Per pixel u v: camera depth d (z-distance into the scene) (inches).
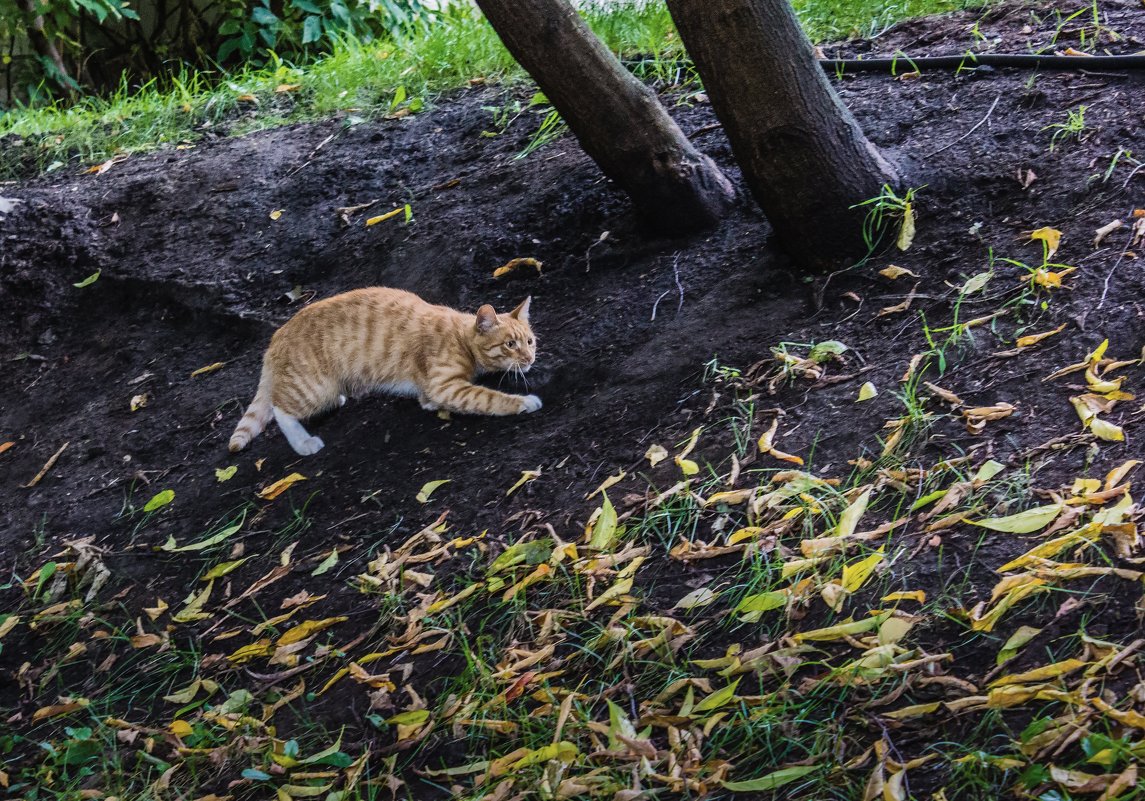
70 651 178.7
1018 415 154.3
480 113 279.3
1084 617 121.6
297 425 207.8
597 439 182.4
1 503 220.4
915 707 118.9
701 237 216.5
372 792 136.3
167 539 196.7
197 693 163.9
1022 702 115.4
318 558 181.2
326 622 165.9
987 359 165.9
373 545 179.2
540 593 156.8
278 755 144.2
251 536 191.0
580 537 163.8
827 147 188.2
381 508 187.0
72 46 427.5
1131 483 135.3
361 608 167.8
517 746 135.9
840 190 191.0
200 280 256.5
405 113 291.6
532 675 142.3
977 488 144.4
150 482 212.7
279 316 242.2
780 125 185.3
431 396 201.2
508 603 156.8
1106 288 167.9
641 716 131.6
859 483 153.8
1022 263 179.2
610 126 209.6
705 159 217.6
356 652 160.1
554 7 201.6
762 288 198.8
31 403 246.1
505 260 232.1
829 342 179.8
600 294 214.7
